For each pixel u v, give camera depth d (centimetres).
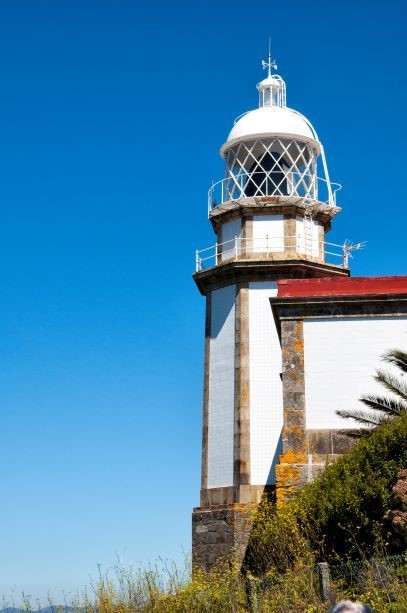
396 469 1962
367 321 2495
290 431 2414
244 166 3862
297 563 1905
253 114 3900
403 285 2538
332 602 1609
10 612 1741
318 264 3538
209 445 3416
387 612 1523
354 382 2448
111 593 1873
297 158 3853
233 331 3466
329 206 3725
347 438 2395
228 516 3170
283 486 2361
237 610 1748
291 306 2519
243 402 3353
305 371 2467
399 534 1817
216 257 3700
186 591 1861
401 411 2275
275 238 3612
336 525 1980
